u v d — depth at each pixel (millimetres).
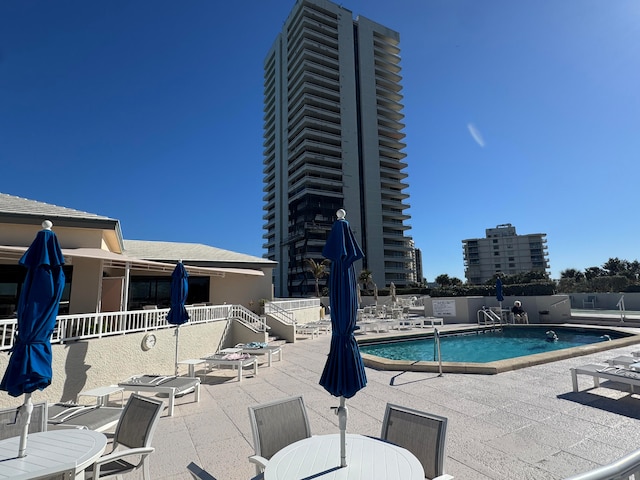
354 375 3176
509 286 24500
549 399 6906
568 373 8938
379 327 21844
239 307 16406
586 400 6766
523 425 5594
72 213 13750
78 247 13062
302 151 82812
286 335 17344
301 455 3064
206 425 6242
